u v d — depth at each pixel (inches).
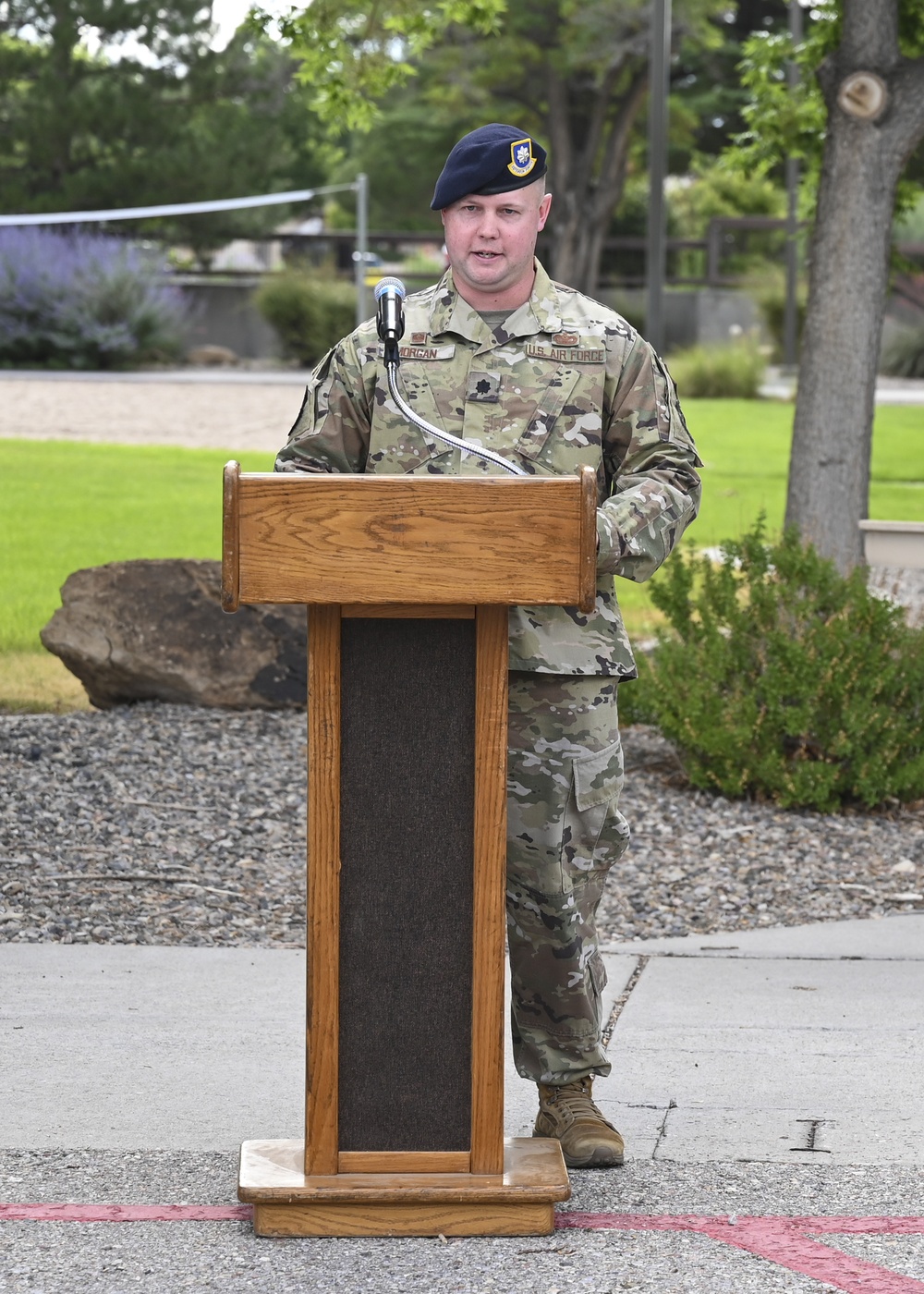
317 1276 229.9
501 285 255.3
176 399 2085.4
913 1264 235.0
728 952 416.2
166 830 495.8
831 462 724.0
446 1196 239.9
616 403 260.8
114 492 1277.1
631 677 259.1
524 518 222.4
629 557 247.1
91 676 638.5
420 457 257.8
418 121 3435.0
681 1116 297.3
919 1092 311.0
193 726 605.0
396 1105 244.1
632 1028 352.8
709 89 3435.0
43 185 3046.3
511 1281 228.7
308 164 4040.4
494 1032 240.8
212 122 3078.2
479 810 236.8
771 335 2866.6
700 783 556.7
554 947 260.8
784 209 3909.9
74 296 2645.2
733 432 1843.0
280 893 454.3
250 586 222.2
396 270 3221.0
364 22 903.7
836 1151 279.9
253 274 3314.5
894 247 862.5
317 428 263.3
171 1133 286.2
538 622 251.9
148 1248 239.6
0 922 421.7
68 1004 361.1
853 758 543.5
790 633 564.7
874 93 705.6
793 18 2325.3
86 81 3051.2
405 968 241.3
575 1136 268.4
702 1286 228.1
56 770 541.6
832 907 458.9
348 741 237.6
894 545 585.3
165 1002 363.9
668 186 4178.2
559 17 3105.3
